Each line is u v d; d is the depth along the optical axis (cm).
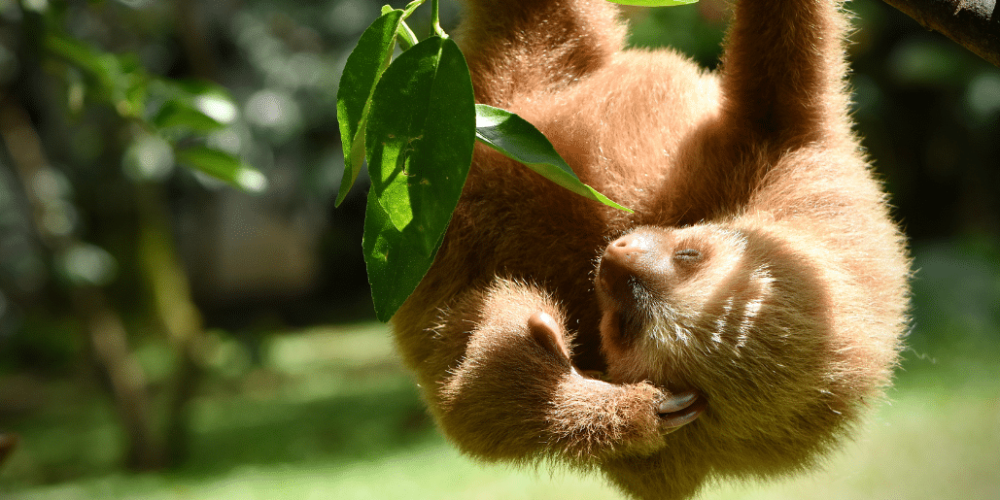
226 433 636
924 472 355
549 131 195
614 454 189
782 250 190
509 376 190
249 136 527
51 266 501
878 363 192
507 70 199
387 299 181
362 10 580
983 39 189
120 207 913
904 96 802
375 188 179
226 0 630
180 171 562
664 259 191
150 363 899
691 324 190
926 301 662
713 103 199
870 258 193
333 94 567
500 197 195
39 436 727
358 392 739
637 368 191
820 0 195
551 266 194
